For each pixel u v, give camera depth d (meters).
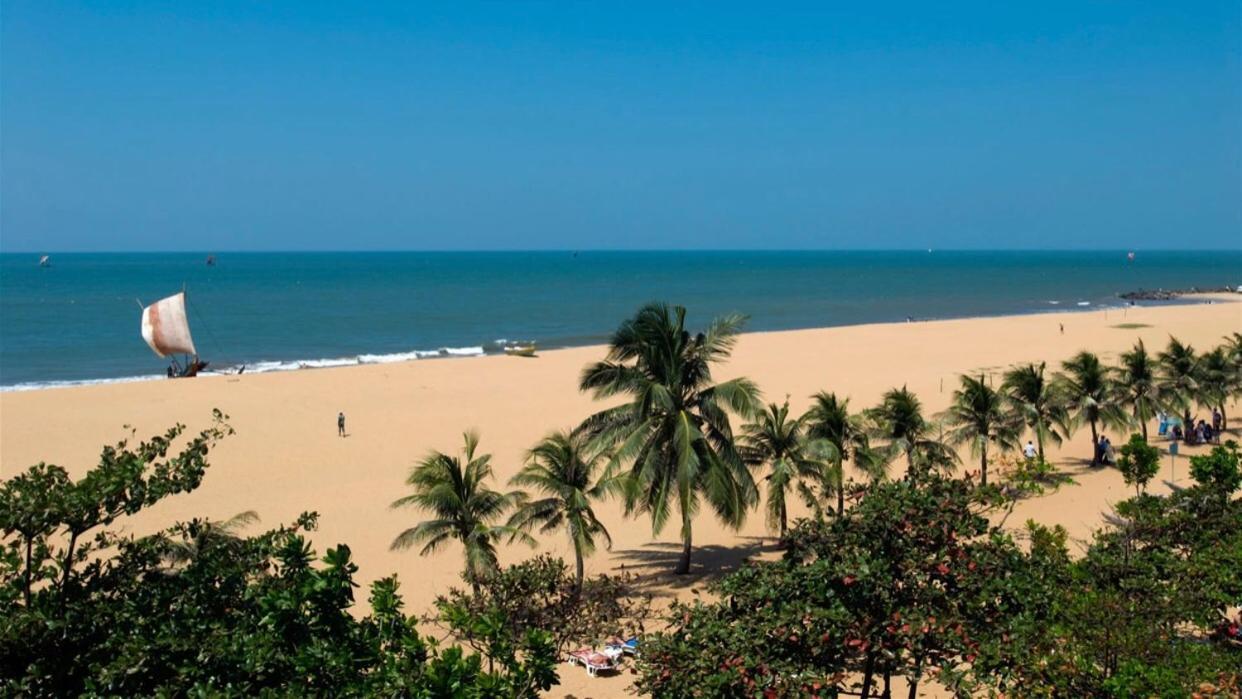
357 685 9.98
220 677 10.31
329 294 159.12
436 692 9.69
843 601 12.15
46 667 10.33
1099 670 13.64
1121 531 18.27
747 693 10.95
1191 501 18.77
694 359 27.08
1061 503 32.34
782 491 29.03
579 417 52.84
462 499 24.36
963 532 12.44
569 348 85.56
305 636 10.78
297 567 11.46
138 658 10.12
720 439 27.30
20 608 10.56
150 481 11.93
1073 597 14.09
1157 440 45.72
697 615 12.60
